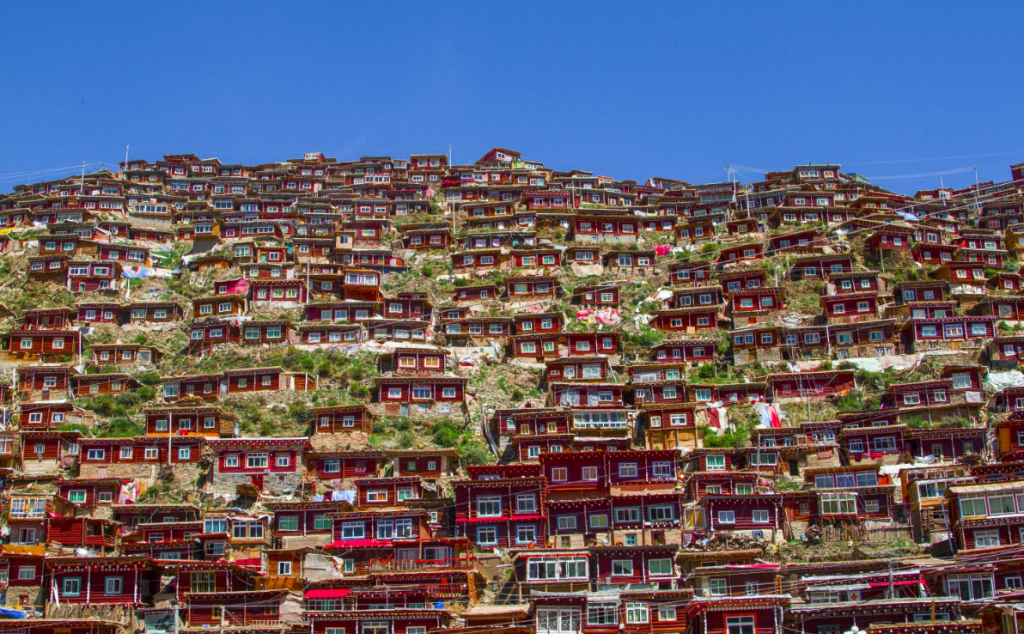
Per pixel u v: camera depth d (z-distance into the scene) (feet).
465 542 294.87
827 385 396.37
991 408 375.45
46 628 260.01
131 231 549.95
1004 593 241.55
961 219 583.99
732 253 517.96
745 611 240.94
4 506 321.52
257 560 299.99
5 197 626.23
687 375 419.13
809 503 306.55
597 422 380.17
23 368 411.13
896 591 250.57
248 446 351.05
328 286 488.85
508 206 596.29
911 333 426.51
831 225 552.82
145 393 407.03
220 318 461.37
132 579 282.77
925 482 300.40
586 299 478.18
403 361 419.54
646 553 276.82
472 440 379.14
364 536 305.53
